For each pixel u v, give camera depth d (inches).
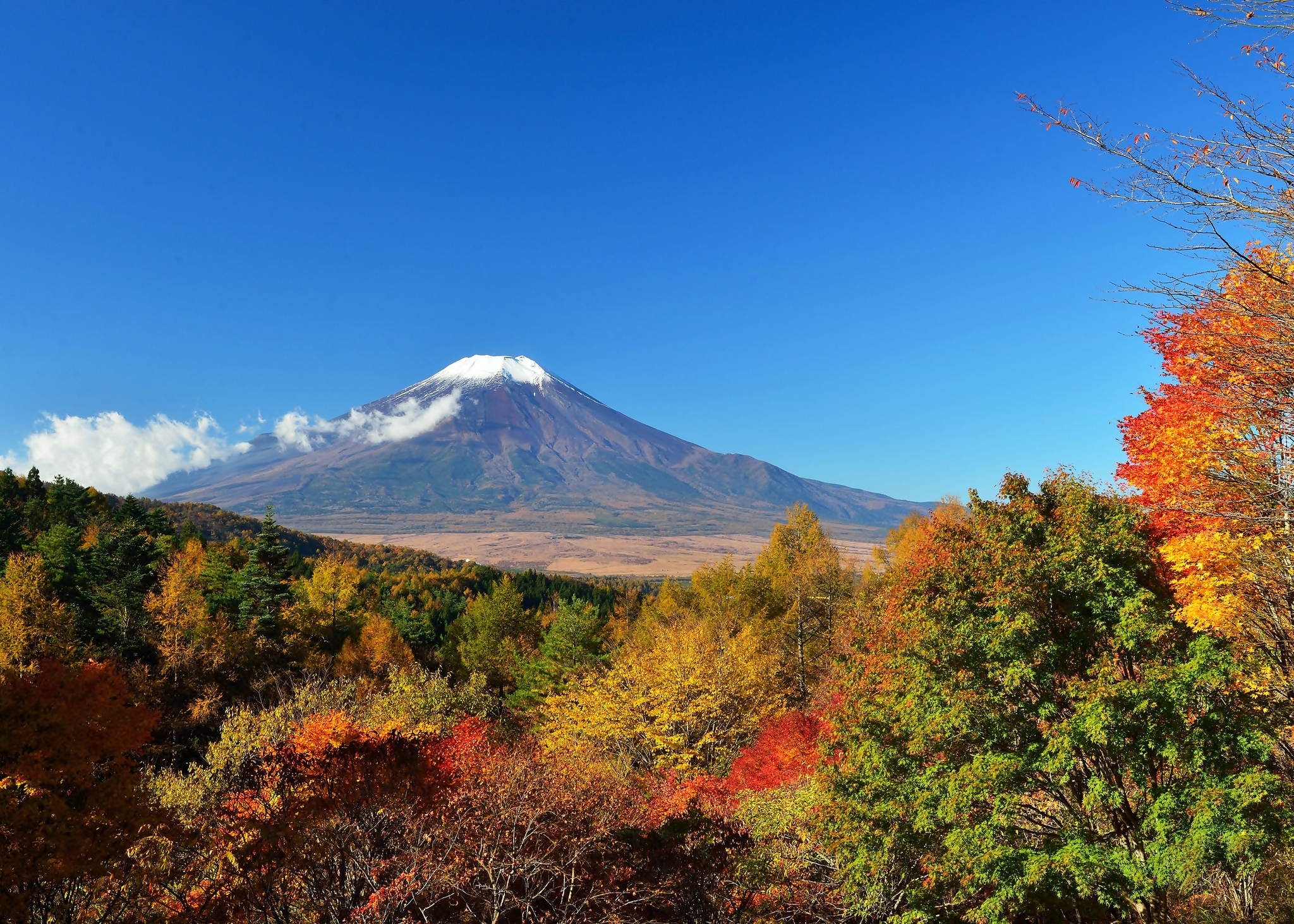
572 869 560.7
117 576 1876.2
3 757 378.0
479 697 1501.0
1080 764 532.1
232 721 1136.8
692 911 549.3
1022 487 585.0
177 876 464.4
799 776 924.0
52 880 385.4
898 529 2359.7
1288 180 243.9
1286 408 351.3
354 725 749.3
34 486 3472.0
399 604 3447.3
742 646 1387.8
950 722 525.3
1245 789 430.0
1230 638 506.9
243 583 2074.3
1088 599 522.3
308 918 511.8
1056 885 482.6
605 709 1149.7
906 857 585.6
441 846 543.5
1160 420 517.7
